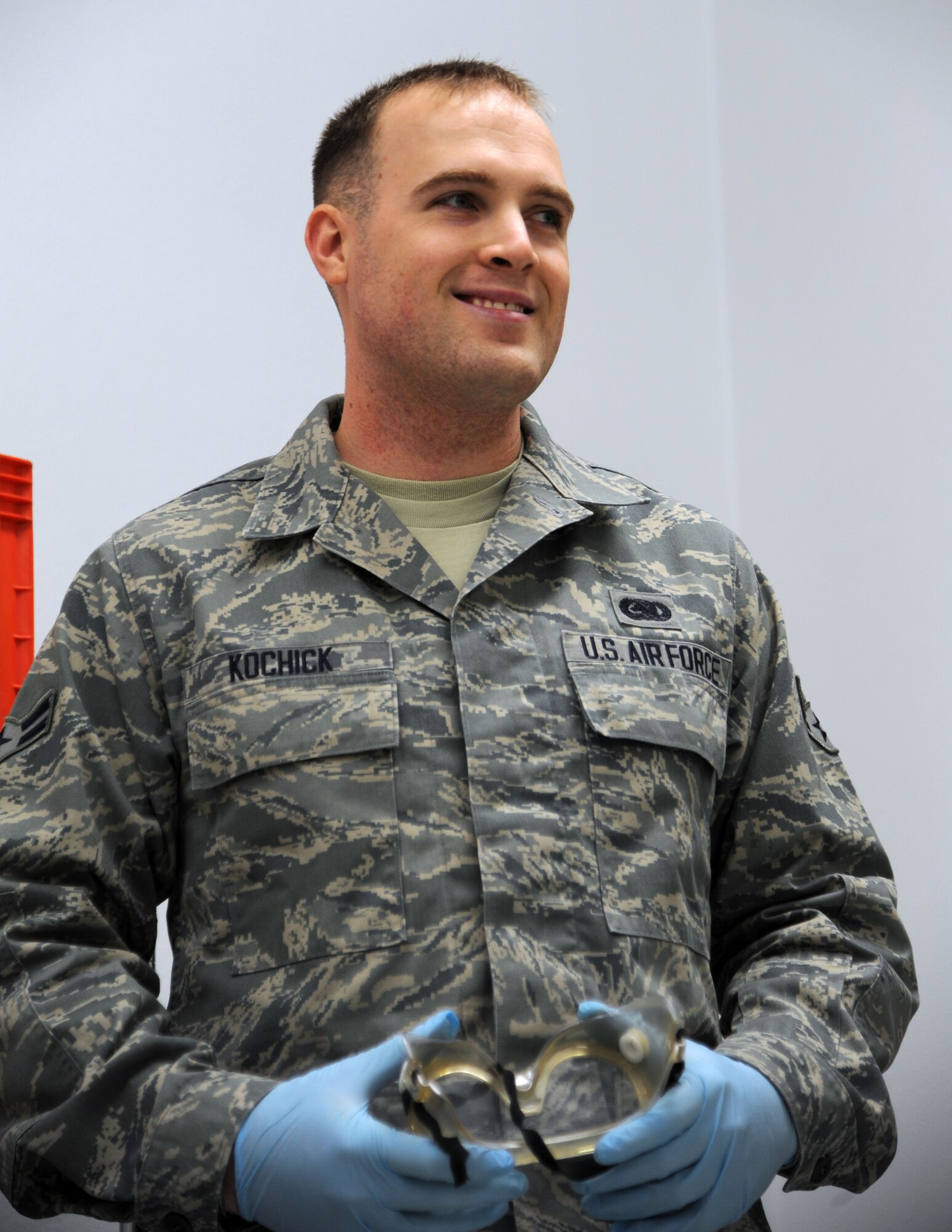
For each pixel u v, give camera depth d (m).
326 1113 0.90
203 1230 0.93
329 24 2.12
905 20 2.29
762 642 1.29
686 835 1.13
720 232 2.50
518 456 1.31
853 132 2.33
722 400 2.44
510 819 1.06
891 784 2.11
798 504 2.31
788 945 1.17
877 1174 1.10
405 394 1.21
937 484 2.09
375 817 1.05
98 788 1.12
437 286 1.16
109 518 1.83
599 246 2.35
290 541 1.20
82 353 1.85
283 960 1.03
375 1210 0.87
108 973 1.05
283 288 2.01
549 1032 1.00
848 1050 1.07
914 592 2.10
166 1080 0.97
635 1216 0.90
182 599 1.18
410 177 1.18
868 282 2.26
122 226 1.91
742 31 2.52
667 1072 0.87
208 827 1.11
